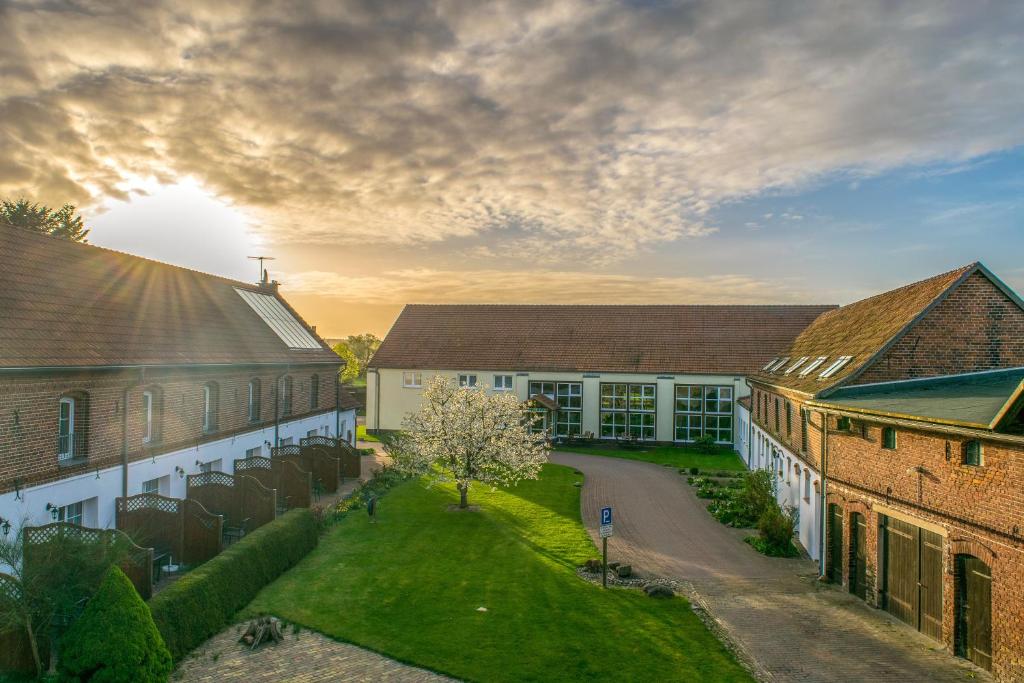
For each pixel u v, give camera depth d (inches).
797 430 903.1
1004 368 713.6
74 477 690.2
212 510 850.1
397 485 1200.8
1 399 602.2
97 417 728.3
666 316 1894.7
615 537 899.4
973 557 515.5
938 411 561.0
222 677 482.6
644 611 629.6
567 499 1120.2
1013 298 720.3
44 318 714.2
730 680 492.1
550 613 620.4
